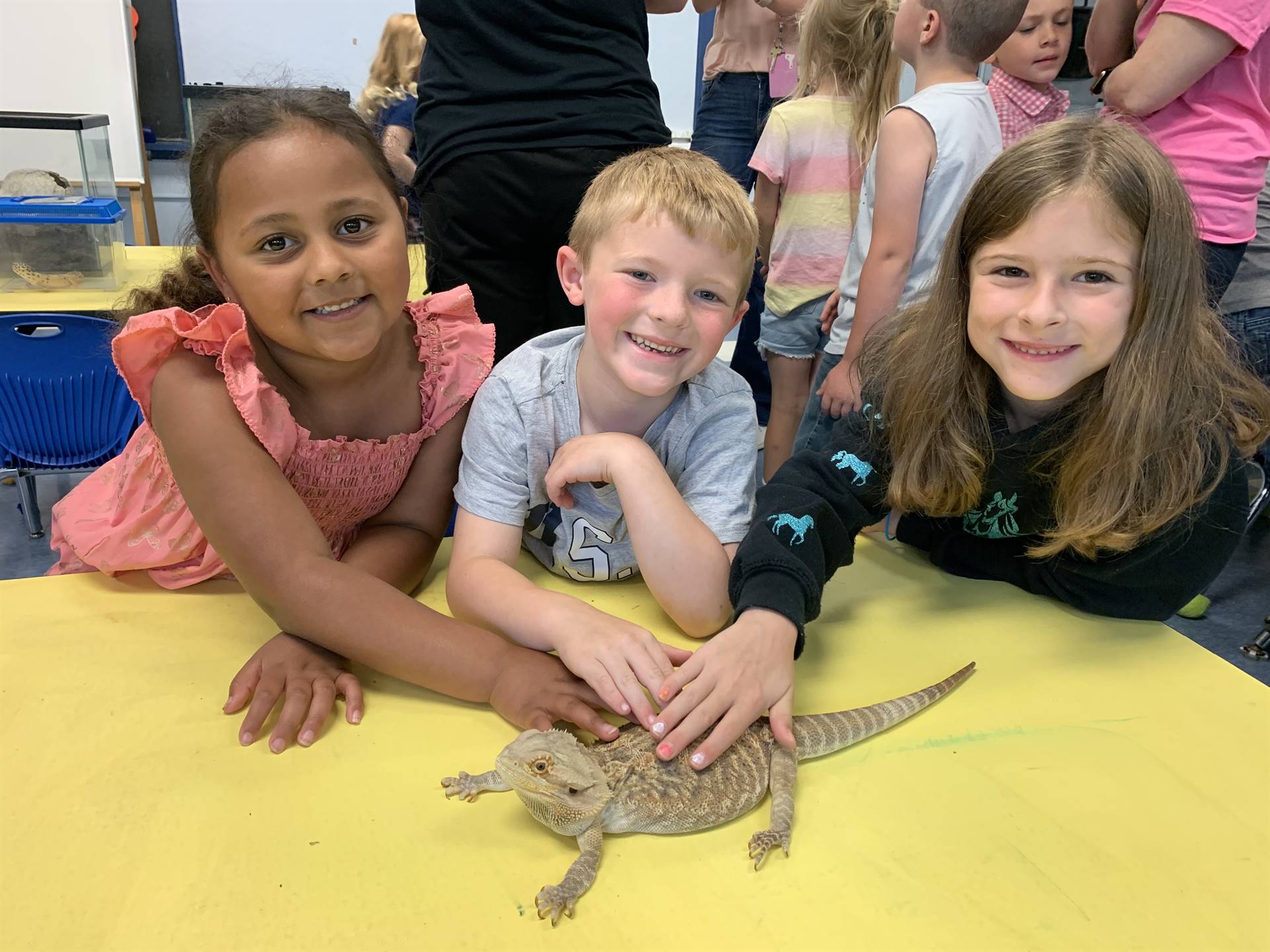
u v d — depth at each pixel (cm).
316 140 118
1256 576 320
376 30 557
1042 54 277
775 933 79
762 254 346
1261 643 267
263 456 123
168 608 132
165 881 81
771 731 104
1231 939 80
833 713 108
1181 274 116
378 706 111
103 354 267
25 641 121
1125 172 111
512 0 190
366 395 142
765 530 127
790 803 94
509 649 114
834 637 131
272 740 101
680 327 123
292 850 86
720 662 107
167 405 122
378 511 153
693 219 119
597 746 100
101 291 293
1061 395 131
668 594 126
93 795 92
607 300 124
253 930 76
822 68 307
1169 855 90
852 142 306
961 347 133
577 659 111
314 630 115
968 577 153
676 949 77
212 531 119
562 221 203
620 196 126
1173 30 212
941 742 108
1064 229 111
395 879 83
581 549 142
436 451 152
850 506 142
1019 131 287
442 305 158
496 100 195
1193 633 282
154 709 107
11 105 516
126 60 520
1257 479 248
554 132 194
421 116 209
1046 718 113
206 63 543
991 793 99
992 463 138
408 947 76
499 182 197
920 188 227
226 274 126
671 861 88
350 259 121
